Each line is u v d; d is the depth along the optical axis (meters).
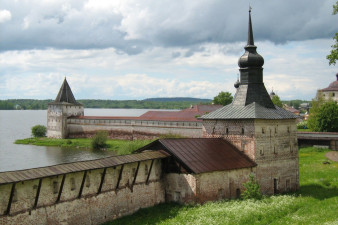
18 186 32.72
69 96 162.50
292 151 57.47
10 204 31.86
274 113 54.91
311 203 46.50
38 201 34.22
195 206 43.94
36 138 154.00
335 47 46.81
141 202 44.19
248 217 38.47
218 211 40.19
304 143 104.81
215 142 52.91
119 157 42.19
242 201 44.97
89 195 38.75
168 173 46.94
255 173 51.69
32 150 122.69
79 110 164.38
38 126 162.50
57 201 35.78
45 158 104.88
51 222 35.16
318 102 129.75
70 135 157.12
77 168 36.94
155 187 45.97
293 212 42.56
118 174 41.84
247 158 52.19
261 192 52.41
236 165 49.06
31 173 33.34
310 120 127.50
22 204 33.00
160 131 126.88
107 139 140.75
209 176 45.75
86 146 131.25
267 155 53.47
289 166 56.81
